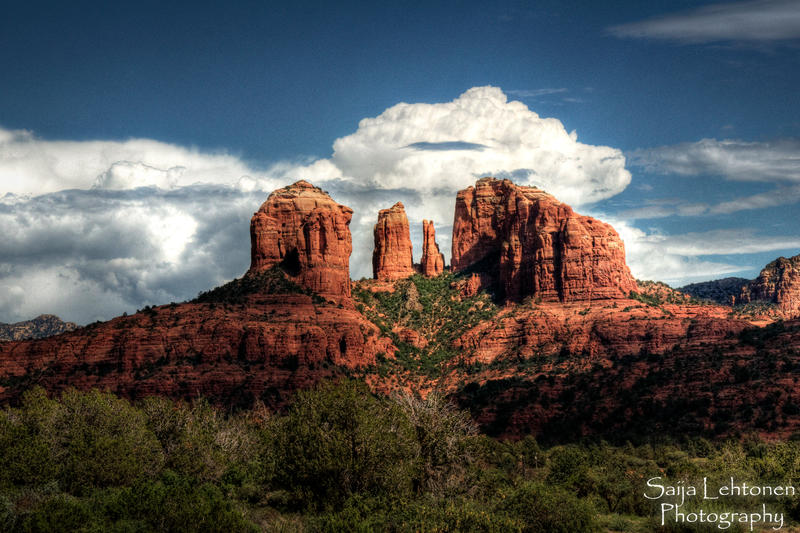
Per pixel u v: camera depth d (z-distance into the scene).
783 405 125.56
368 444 60.78
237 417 122.19
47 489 59.06
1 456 61.47
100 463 64.00
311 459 60.78
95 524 49.62
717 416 129.38
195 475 72.62
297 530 54.09
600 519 58.97
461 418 68.19
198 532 50.66
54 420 74.19
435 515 52.94
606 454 104.25
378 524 53.28
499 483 67.12
